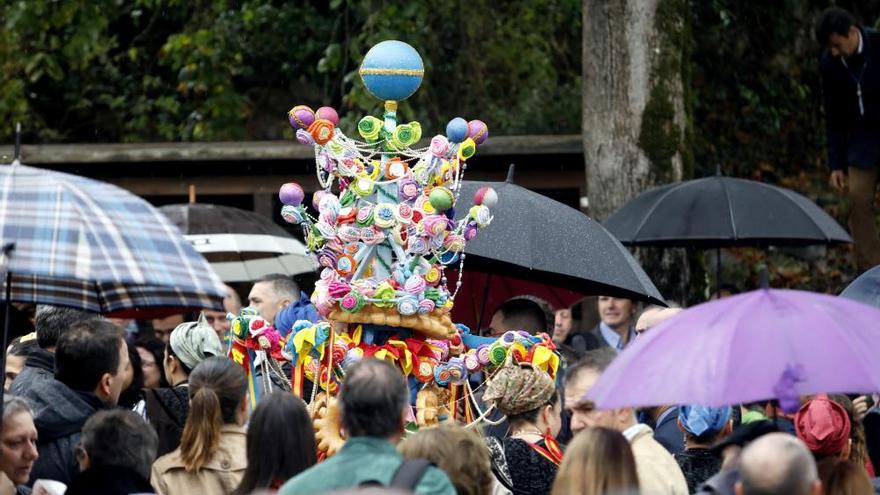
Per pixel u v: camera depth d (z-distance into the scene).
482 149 27.77
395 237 14.76
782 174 35.97
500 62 34.88
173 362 16.83
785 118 36.38
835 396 14.44
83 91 36.84
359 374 10.97
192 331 16.66
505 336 15.02
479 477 11.55
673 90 25.86
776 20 35.84
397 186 14.95
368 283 14.59
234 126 35.38
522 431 13.95
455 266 17.39
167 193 28.64
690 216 22.30
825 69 25.66
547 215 17.23
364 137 15.11
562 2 35.47
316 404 14.70
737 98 35.84
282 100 37.25
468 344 15.79
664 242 23.36
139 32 37.88
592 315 28.61
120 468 12.36
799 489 9.55
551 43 35.94
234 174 28.61
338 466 10.77
